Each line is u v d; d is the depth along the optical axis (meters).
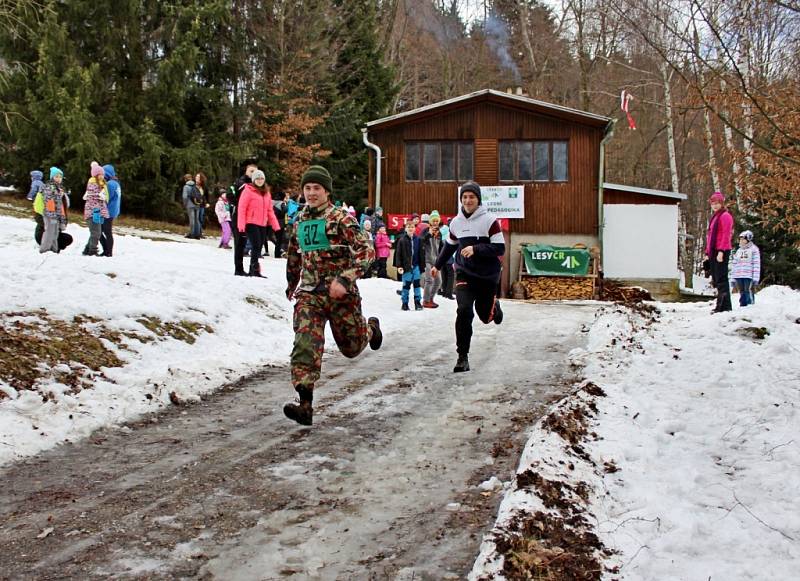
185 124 28.66
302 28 32.12
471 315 7.50
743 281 14.10
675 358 7.27
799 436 4.86
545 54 41.56
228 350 8.11
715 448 4.82
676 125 29.05
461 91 47.00
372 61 36.81
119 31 26.62
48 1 25.58
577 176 24.19
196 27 27.12
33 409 5.27
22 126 25.64
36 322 6.83
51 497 4.01
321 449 4.91
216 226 30.27
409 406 6.08
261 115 31.44
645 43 6.47
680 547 3.46
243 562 3.27
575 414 5.23
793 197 9.98
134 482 4.26
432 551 3.40
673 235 24.39
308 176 5.32
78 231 16.47
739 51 6.57
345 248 5.36
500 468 4.52
